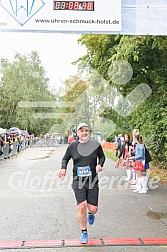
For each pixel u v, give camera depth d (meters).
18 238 6.02
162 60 13.63
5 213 7.80
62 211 7.99
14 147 19.88
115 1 6.42
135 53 11.20
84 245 5.66
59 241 5.86
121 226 6.74
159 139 14.88
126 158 12.55
